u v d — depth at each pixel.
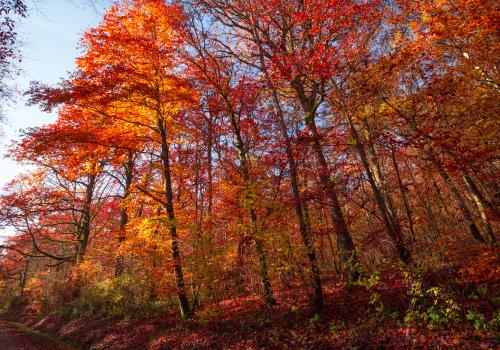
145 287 15.10
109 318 15.36
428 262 7.70
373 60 10.41
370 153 13.15
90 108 11.91
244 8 13.70
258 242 9.39
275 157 11.33
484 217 10.39
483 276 7.79
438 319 6.82
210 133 15.84
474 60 9.62
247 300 11.88
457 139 8.79
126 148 12.53
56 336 16.75
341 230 11.23
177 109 13.98
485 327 6.15
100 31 11.62
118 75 11.45
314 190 11.09
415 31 11.13
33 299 28.06
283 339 8.47
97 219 25.56
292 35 13.47
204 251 10.52
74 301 18.91
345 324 8.20
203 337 10.02
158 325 12.36
